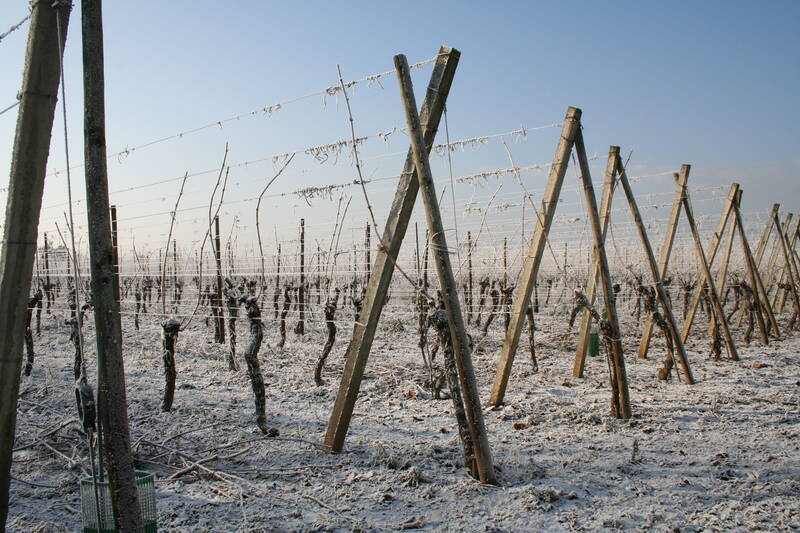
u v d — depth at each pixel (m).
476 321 15.99
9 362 3.05
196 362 10.50
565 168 6.79
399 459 5.12
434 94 5.10
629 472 4.82
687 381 8.20
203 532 3.83
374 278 5.30
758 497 4.27
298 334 13.95
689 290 16.16
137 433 6.08
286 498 4.37
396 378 8.61
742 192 12.16
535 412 6.66
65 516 4.15
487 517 4.02
